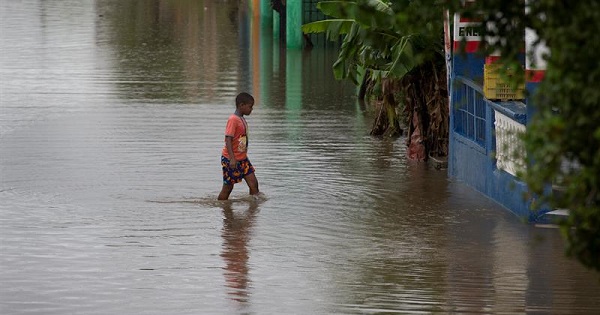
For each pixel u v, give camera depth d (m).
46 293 18.55
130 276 19.66
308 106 42.25
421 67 31.17
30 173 28.88
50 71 52.75
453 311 17.58
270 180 28.42
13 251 21.38
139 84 48.38
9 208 25.08
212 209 25.16
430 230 23.33
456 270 20.17
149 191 26.89
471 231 23.17
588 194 9.62
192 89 46.88
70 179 28.19
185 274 19.84
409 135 31.95
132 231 23.03
